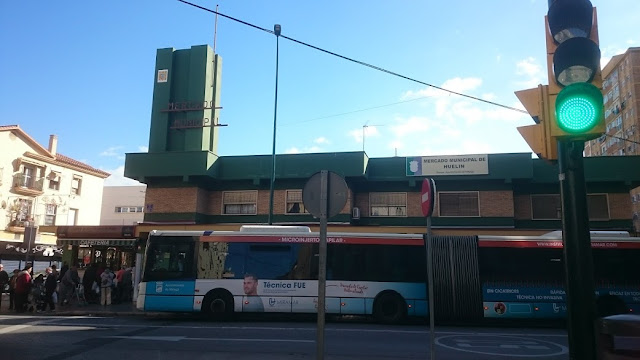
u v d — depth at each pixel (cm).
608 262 1520
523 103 523
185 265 1566
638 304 1491
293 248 1572
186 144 2519
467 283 1526
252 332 1251
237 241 1581
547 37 529
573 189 502
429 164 2323
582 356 482
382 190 2394
